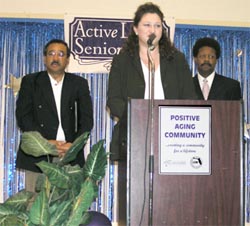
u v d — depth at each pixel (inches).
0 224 69.6
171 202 77.3
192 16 171.2
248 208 167.6
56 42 143.3
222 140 78.2
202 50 160.2
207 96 158.1
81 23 166.6
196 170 77.7
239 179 78.3
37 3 165.6
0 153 161.3
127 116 78.0
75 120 142.6
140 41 97.3
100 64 166.7
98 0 167.9
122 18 168.1
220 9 172.7
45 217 67.1
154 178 77.2
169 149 77.5
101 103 166.1
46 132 137.9
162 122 77.5
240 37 173.3
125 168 81.7
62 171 76.1
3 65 163.5
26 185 136.6
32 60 164.6
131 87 96.7
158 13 96.6
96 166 78.5
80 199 71.3
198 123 77.9
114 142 95.6
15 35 164.4
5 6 164.6
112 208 163.8
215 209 77.7
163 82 96.6
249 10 173.2
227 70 172.4
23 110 138.6
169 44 99.7
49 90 140.1
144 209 77.2
